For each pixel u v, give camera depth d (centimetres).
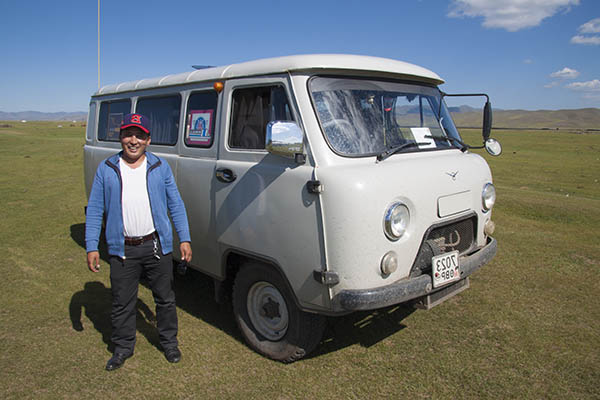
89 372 366
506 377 355
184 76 469
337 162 321
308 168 323
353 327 442
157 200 354
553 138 6462
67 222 895
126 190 343
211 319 466
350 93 352
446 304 490
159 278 368
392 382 350
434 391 338
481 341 411
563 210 905
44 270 612
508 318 455
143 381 354
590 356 384
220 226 400
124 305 364
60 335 429
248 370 369
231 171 382
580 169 2295
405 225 329
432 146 403
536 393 335
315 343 359
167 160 471
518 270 589
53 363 379
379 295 306
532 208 938
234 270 421
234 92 394
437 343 409
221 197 395
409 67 401
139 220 347
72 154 2464
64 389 344
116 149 595
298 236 328
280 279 356
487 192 417
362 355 390
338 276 309
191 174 434
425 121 413
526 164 2570
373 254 310
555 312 468
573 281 551
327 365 375
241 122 387
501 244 704
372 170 320
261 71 363
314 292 326
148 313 483
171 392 340
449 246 384
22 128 7488
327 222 308
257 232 361
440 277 343
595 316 459
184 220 373
